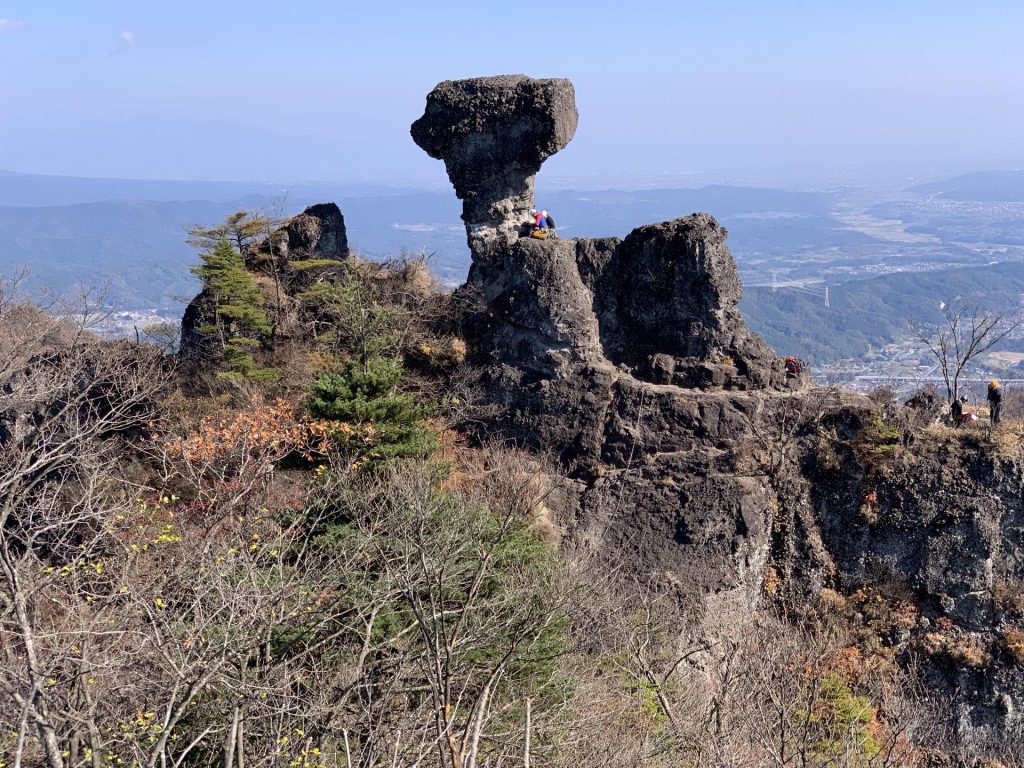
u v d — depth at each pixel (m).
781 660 27.61
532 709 22.88
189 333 47.56
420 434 33.91
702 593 35.66
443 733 14.43
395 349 43.12
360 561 23.61
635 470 38.44
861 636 34.53
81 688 16.48
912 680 32.28
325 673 20.69
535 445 40.12
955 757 32.34
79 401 31.36
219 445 32.19
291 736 17.86
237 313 44.50
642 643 28.47
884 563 35.50
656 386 39.50
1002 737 32.91
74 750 14.98
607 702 25.91
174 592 19.59
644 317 40.66
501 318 42.16
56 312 39.78
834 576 36.09
